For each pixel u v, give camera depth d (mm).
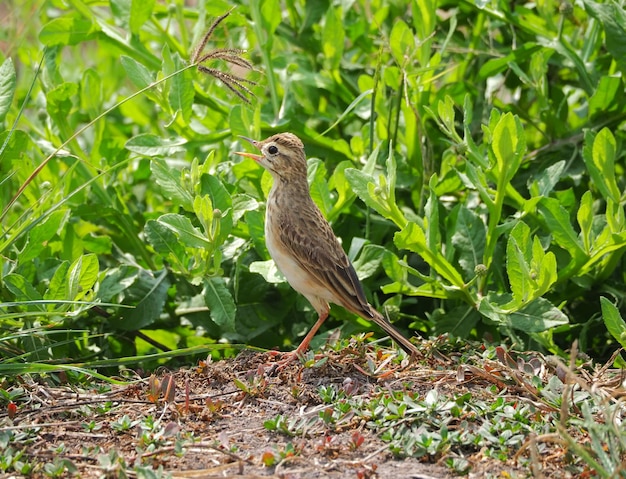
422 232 10797
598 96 12969
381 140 13352
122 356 12641
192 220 12492
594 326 12422
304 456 8266
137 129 16203
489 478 7816
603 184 11312
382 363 10211
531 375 9938
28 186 12469
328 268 11023
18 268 11445
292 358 10414
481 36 14523
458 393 9469
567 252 12266
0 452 8344
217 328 12586
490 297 11328
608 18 12555
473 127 13781
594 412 8969
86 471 8031
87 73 13469
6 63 11406
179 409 9172
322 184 12180
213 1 13938
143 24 14000
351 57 15281
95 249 13062
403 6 14656
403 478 7871
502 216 13078
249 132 12492
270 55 13625
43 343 10953
